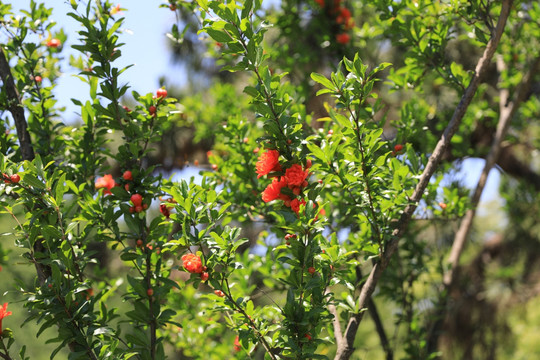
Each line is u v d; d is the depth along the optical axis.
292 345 1.97
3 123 2.60
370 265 3.59
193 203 2.07
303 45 4.42
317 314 2.07
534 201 5.38
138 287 2.14
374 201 2.32
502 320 5.82
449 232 4.70
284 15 4.28
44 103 2.68
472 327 5.52
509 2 2.60
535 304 6.30
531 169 5.70
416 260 3.65
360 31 4.11
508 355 6.18
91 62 2.58
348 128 2.11
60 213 2.08
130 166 2.36
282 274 3.11
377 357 4.90
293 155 2.03
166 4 2.99
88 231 2.27
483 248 6.05
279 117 1.98
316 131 3.01
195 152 5.71
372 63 4.39
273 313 2.82
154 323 2.18
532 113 4.61
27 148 2.49
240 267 2.03
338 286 3.70
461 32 4.36
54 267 1.99
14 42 2.72
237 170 3.05
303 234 1.96
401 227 2.39
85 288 2.06
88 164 2.55
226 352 3.36
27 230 2.16
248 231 4.39
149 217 5.29
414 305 3.77
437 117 4.46
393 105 4.62
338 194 3.04
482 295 5.67
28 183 1.99
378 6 3.10
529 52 3.98
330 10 4.23
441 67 2.99
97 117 2.47
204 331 3.46
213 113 4.41
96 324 2.09
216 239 1.97
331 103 4.29
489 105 4.78
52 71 3.02
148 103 2.39
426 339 3.51
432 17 3.04
